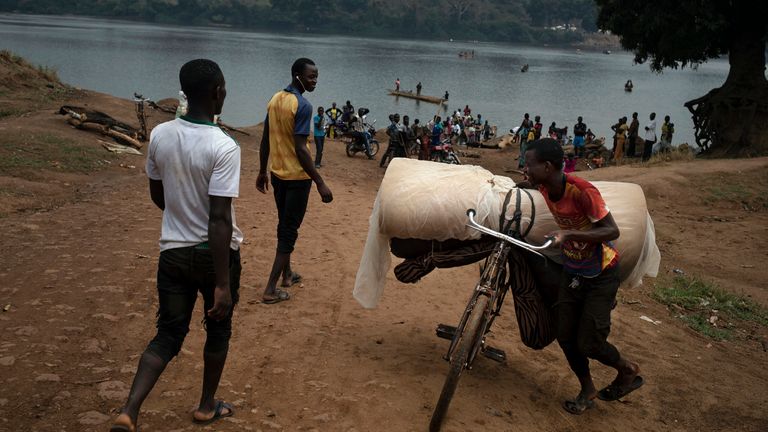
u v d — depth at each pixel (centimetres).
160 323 334
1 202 870
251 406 389
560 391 479
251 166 1455
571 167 1833
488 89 8050
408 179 459
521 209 439
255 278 624
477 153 3123
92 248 671
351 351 486
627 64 15800
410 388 436
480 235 445
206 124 326
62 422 352
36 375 396
